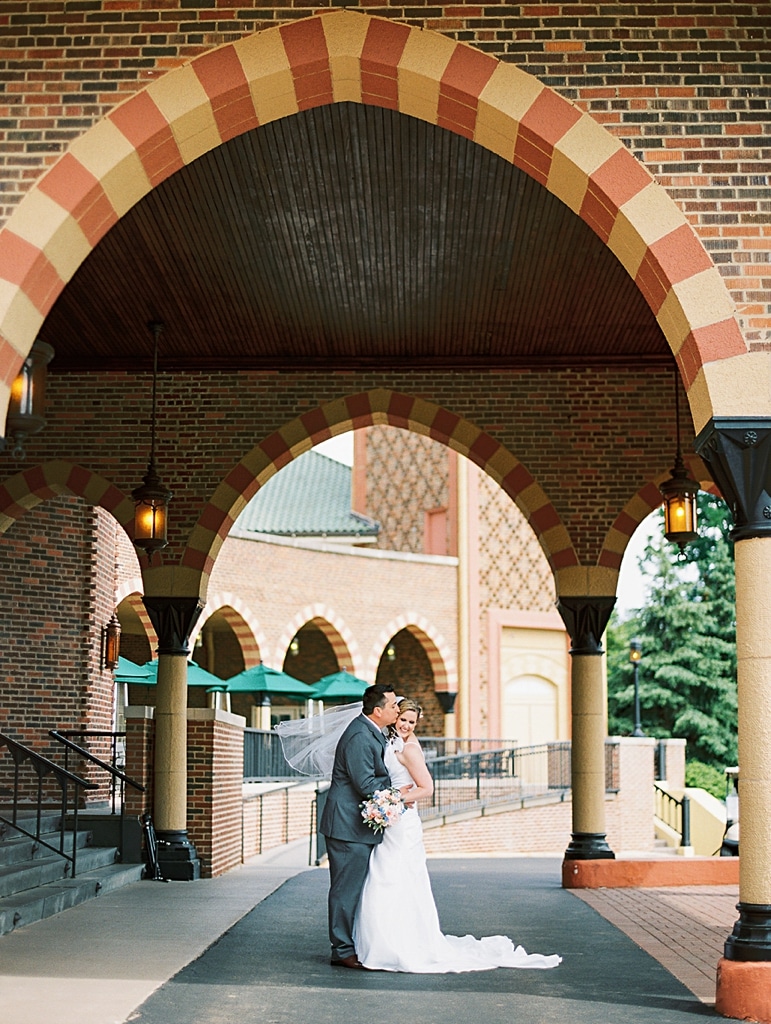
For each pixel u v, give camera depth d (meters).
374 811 7.24
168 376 13.54
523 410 13.48
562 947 8.16
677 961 7.61
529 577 29.72
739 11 7.12
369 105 8.22
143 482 12.91
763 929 6.29
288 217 10.03
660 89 7.05
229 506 13.34
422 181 9.42
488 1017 5.92
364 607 27.33
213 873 13.16
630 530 13.35
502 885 12.49
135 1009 6.00
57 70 7.10
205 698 26.23
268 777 21.03
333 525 30.91
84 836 12.61
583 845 12.84
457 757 23.27
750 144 7.00
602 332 12.70
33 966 7.16
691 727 32.44
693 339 6.85
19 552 15.05
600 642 13.29
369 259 10.88
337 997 6.38
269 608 25.62
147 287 11.48
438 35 7.11
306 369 13.52
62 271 7.11
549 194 9.58
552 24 7.12
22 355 6.92
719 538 33.66
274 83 7.14
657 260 6.91
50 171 7.00
